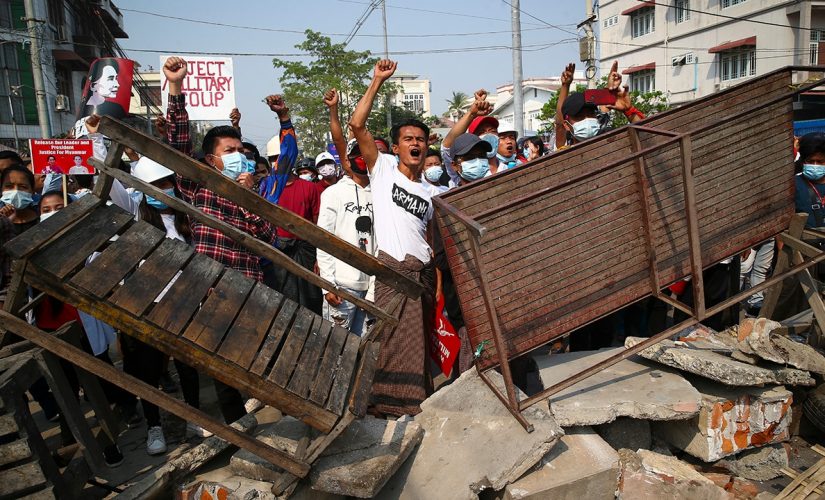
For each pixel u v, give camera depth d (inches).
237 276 119.7
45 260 96.3
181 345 99.2
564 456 122.6
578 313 144.3
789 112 159.5
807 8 954.7
